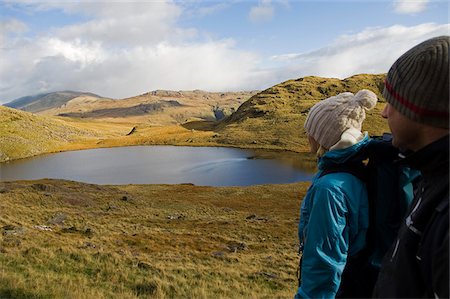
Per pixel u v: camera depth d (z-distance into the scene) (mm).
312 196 2229
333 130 2176
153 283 11234
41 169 101312
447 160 1331
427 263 1307
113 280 11461
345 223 2016
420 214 1378
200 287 11898
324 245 2004
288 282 14062
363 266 2123
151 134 182875
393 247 1603
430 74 1349
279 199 49438
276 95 195625
